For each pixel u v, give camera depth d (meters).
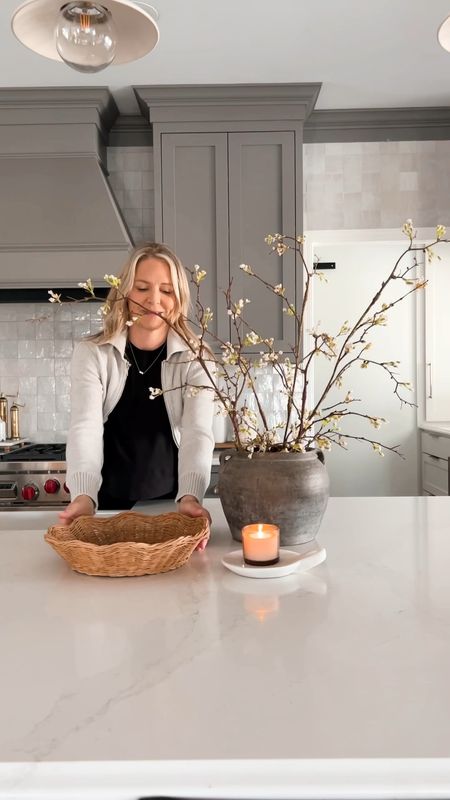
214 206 3.82
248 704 0.66
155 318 1.76
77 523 1.29
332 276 5.45
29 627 0.89
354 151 4.17
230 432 3.77
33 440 4.19
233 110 3.79
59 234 3.65
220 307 3.82
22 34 1.59
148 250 1.75
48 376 4.18
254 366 1.31
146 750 0.58
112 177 4.15
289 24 3.03
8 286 3.63
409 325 5.39
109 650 0.81
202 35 3.12
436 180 4.16
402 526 1.49
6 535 1.47
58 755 0.58
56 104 3.71
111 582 1.10
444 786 0.55
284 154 3.80
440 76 3.63
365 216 4.17
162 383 1.77
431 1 2.86
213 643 0.83
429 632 0.86
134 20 1.57
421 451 5.00
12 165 3.74
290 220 3.80
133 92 3.79
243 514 1.29
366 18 2.99
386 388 5.42
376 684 0.71
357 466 5.45
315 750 0.58
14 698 0.68
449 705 0.66
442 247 4.30
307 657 0.78
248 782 0.55
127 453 1.91
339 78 3.64
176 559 1.14
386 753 0.57
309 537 1.33
